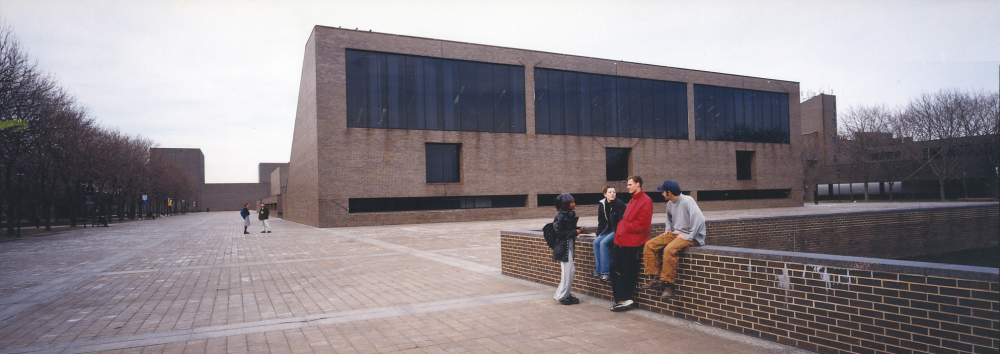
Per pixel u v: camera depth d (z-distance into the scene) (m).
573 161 36.03
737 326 5.25
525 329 5.48
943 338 3.72
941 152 42.81
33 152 25.66
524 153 34.34
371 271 10.38
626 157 38.72
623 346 4.81
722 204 41.59
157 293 8.27
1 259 14.43
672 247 5.80
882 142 54.12
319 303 7.18
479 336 5.25
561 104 35.81
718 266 5.44
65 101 28.48
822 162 67.25
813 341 4.58
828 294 4.47
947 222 16.02
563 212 6.77
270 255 14.19
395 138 30.70
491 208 33.44
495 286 8.20
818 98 68.38
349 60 29.84
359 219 29.47
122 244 19.77
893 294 4.03
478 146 32.94
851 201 59.06
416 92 31.41
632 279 6.42
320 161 28.73
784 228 12.89
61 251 17.00
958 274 3.64
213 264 12.27
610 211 6.80
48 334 5.64
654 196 39.19
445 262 11.56
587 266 7.42
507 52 34.06
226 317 6.39
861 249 14.28
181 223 44.22
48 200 32.38
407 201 31.38
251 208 123.06
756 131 43.69
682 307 5.86
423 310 6.53
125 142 54.50
